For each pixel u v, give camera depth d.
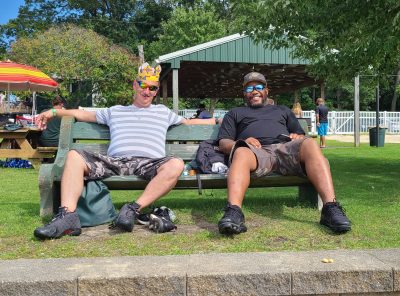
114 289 2.28
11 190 6.24
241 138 4.28
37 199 5.39
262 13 6.54
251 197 5.13
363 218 3.84
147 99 4.28
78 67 22.16
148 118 4.26
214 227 3.58
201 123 4.63
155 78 4.28
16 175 8.38
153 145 4.12
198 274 2.29
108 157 3.83
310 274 2.31
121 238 3.25
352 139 22.16
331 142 19.31
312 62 9.09
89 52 22.66
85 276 2.29
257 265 2.41
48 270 2.39
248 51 16.48
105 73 23.19
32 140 10.48
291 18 6.90
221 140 4.24
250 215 4.00
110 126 4.27
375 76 8.76
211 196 5.43
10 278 2.28
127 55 24.47
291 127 4.43
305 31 7.79
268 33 8.40
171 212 3.75
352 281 2.33
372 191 5.54
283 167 3.89
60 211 3.34
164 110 4.40
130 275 2.29
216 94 31.22
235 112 4.39
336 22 6.75
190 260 2.53
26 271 2.38
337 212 3.38
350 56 7.71
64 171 3.54
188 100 46.03
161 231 3.40
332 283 2.32
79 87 24.00
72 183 3.48
